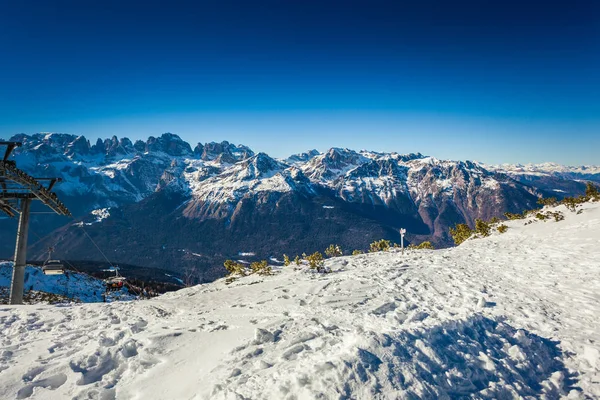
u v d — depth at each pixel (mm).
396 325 8195
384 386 5086
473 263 17109
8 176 13172
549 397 5727
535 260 16391
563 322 8773
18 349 8133
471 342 6906
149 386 6117
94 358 7176
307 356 6328
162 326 9289
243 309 10930
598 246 16938
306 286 13398
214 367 6453
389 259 20094
